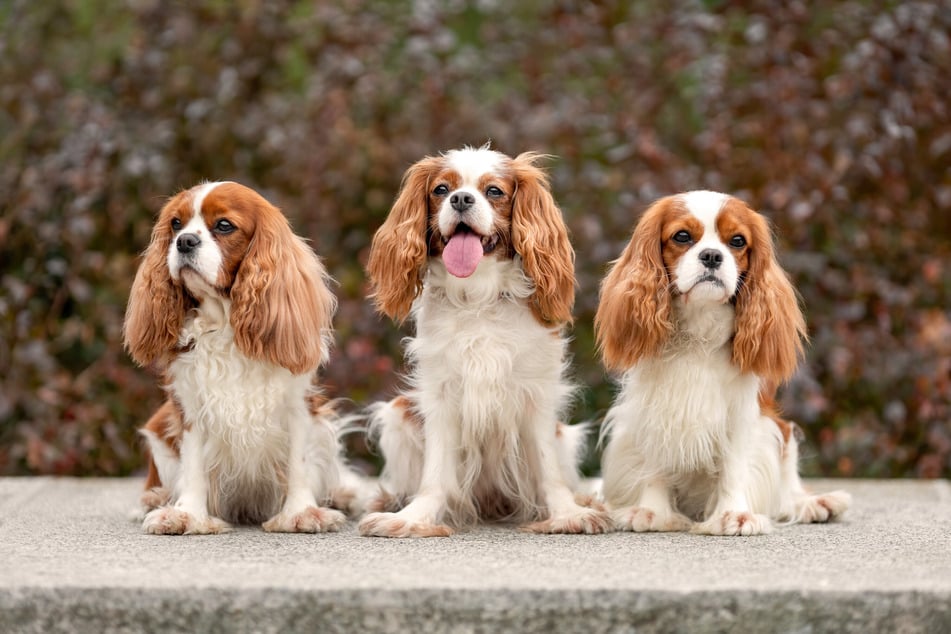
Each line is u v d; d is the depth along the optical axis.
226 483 7.12
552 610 4.78
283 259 6.88
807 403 9.93
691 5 11.41
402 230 7.09
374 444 10.09
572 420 10.55
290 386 6.93
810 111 10.66
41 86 11.25
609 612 4.78
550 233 7.00
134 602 4.82
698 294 6.54
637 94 11.40
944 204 10.63
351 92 11.46
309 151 11.24
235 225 6.78
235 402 6.79
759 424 7.20
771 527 6.76
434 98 11.40
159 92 11.38
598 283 10.35
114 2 12.16
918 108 10.61
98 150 10.55
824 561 5.57
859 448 10.33
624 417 7.18
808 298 10.38
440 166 7.14
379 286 7.21
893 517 7.60
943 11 10.63
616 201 10.90
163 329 6.90
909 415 10.43
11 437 10.48
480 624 4.79
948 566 5.42
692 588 4.82
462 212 6.68
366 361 10.51
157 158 10.73
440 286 7.04
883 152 10.41
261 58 11.88
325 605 4.80
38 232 10.58
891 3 10.95
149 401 10.45
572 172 11.02
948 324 10.35
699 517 7.26
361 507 7.71
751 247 6.80
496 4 12.15
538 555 5.77
